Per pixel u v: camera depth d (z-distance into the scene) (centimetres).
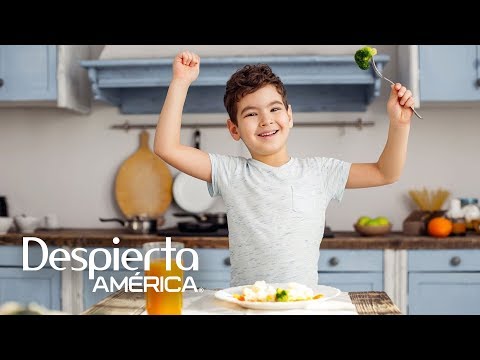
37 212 337
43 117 338
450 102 298
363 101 323
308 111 326
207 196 327
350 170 164
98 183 335
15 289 283
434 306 268
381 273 269
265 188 161
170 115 149
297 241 159
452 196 321
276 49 328
